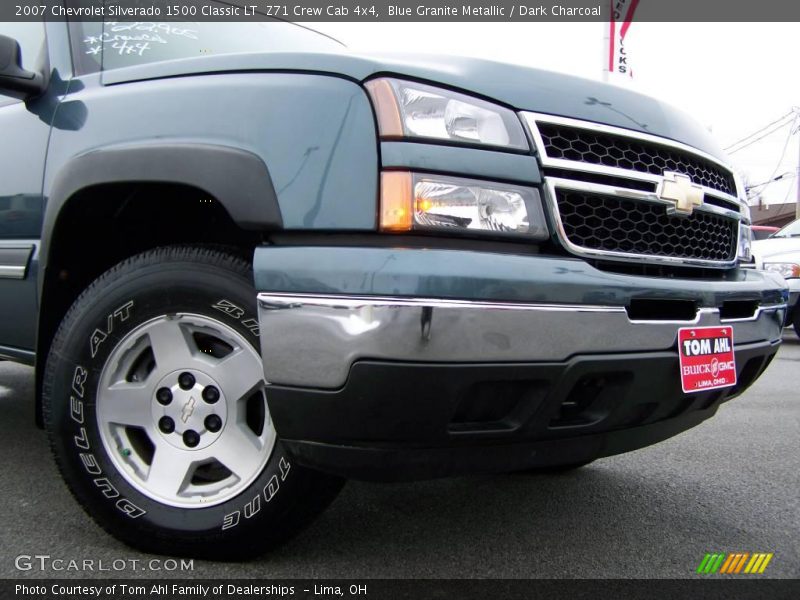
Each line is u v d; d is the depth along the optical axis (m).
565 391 1.77
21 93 2.47
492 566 2.21
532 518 2.62
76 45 2.56
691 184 2.15
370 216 1.70
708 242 2.29
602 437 1.97
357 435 1.71
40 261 2.33
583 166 1.93
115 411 2.18
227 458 2.07
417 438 1.70
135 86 2.22
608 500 2.84
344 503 2.73
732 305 2.26
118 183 2.10
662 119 2.22
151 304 2.12
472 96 1.87
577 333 1.75
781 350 7.61
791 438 3.84
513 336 1.67
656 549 2.37
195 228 2.46
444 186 1.73
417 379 1.62
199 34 3.01
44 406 2.25
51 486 2.84
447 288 1.61
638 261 2.01
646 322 1.88
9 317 2.68
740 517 2.68
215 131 1.93
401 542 2.37
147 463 2.22
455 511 2.68
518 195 1.83
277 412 1.77
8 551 2.22
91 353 2.18
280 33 3.38
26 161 2.53
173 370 2.12
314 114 1.81
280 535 2.07
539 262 1.75
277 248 1.76
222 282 2.04
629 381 1.87
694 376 1.98
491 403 1.76
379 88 1.78
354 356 1.63
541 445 1.87
